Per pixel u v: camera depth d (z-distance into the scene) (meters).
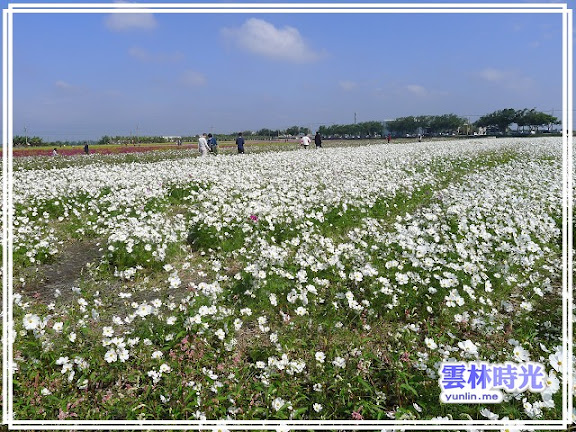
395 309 4.62
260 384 3.46
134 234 6.50
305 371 3.67
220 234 7.12
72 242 7.57
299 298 4.57
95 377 3.55
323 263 5.46
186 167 14.52
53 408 3.23
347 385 3.39
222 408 3.23
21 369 3.59
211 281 5.59
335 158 18.53
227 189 10.46
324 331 4.23
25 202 9.40
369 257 5.51
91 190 10.44
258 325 4.46
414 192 10.93
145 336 4.06
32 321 3.93
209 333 4.08
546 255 6.16
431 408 3.22
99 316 4.53
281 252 5.90
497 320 4.37
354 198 9.34
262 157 19.52
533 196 9.33
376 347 4.04
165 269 5.70
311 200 9.04
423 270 5.17
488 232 6.91
